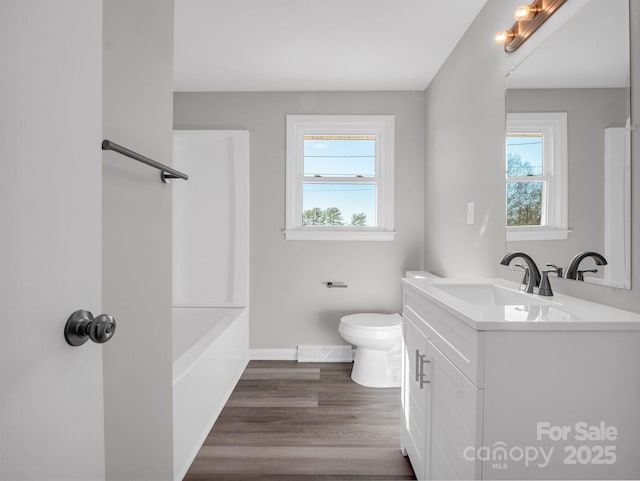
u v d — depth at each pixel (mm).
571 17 1312
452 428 1146
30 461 566
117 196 960
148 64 1124
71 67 647
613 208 1135
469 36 2238
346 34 2336
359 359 2777
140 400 1087
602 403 962
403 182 3230
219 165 3258
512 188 1711
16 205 536
